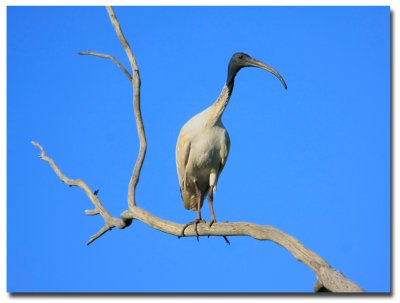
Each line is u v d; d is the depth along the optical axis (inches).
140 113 548.1
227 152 545.0
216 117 526.6
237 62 533.6
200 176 552.1
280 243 393.1
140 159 537.6
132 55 557.0
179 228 490.3
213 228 467.8
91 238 561.6
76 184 566.6
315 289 373.1
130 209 517.7
